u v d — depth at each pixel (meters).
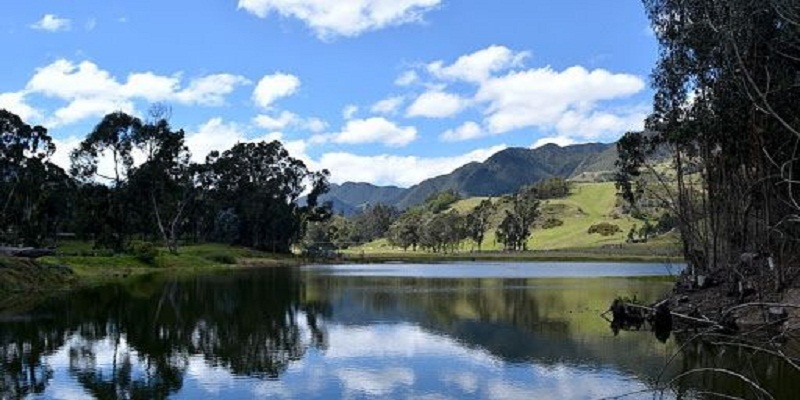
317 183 136.25
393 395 19.09
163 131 98.06
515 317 36.88
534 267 107.62
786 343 25.11
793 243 33.84
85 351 26.12
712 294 36.19
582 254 149.25
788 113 29.33
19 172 86.19
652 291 53.97
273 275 79.38
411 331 31.55
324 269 97.69
